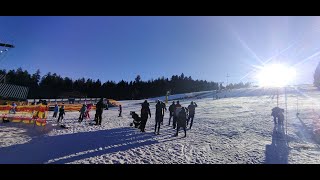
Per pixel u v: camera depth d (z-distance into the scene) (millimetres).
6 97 43219
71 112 38188
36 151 9844
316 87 80812
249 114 27703
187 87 143875
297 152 10211
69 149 10102
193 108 17047
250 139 13195
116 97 125812
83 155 9117
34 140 12602
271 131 15727
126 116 29766
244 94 80812
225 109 37250
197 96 90500
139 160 8594
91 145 10953
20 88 46062
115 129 16656
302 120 19797
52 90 119312
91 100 63688
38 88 118000
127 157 8945
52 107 41156
